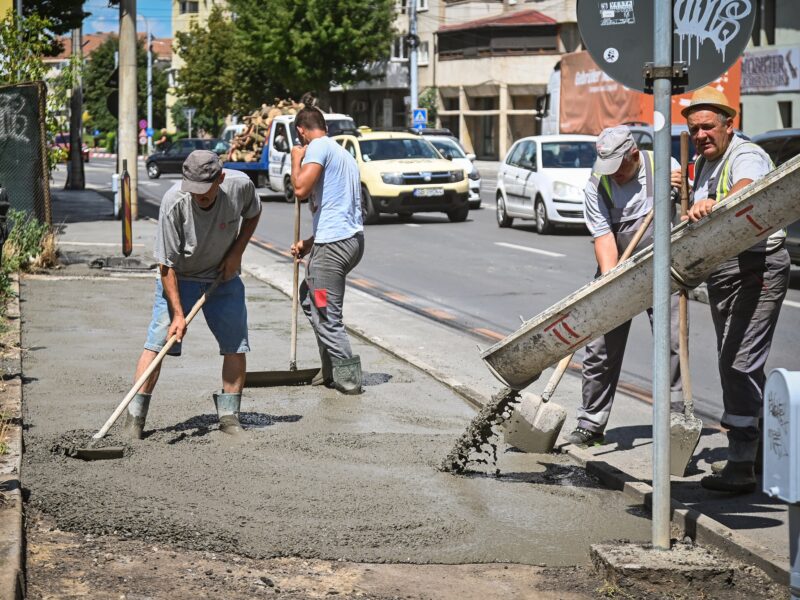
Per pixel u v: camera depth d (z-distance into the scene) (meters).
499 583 4.56
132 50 23.91
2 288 12.02
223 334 6.73
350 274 15.80
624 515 5.43
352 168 7.98
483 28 61.22
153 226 22.62
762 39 34.53
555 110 30.14
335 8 56.91
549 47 59.84
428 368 8.84
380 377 8.60
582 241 20.05
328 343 7.96
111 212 26.27
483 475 6.04
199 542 4.83
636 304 5.23
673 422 5.88
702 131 5.84
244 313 6.76
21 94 15.62
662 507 4.70
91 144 100.44
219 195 6.43
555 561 4.82
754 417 5.71
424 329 11.09
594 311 5.28
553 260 17.20
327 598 4.31
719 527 4.99
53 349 9.34
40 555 4.54
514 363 5.53
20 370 8.27
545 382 8.62
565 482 5.96
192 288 6.70
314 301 7.95
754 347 5.68
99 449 5.99
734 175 5.78
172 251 6.44
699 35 4.63
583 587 4.54
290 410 7.45
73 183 36.31
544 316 5.37
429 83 67.00
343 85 59.12
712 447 6.76
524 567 4.75
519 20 60.22
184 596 4.22
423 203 23.89
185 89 72.44
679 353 6.48
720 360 5.80
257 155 35.16
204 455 6.17
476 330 11.30
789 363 9.52
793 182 4.85
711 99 5.79
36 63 16.05
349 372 7.95
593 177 6.49
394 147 25.17
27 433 6.52
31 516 5.00
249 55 59.84
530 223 24.09
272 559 4.72
